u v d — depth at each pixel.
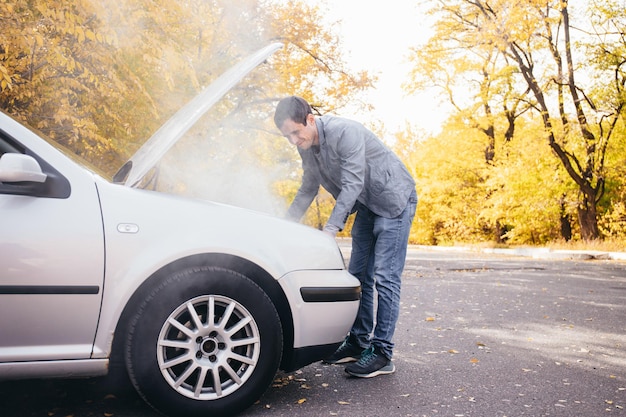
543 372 3.86
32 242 2.49
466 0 23.78
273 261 2.91
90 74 6.03
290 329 3.00
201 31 9.95
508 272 12.34
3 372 2.46
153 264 2.63
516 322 5.89
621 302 7.55
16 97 5.74
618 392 3.43
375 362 3.62
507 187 26.41
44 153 2.64
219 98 2.90
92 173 2.76
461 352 4.44
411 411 2.97
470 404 3.12
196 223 2.78
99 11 5.63
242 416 2.82
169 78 7.04
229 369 2.77
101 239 2.58
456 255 21.11
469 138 29.94
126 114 7.17
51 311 2.51
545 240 29.38
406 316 6.17
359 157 3.48
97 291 2.56
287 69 16.28
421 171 35.28
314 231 3.21
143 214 2.70
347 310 3.14
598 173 23.20
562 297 7.98
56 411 2.80
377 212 3.70
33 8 5.54
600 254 18.95
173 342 2.69
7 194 2.52
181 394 2.70
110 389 3.07
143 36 6.72
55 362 2.53
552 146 23.36
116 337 2.67
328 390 3.32
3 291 2.44
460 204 32.12
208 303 2.75
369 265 3.94
